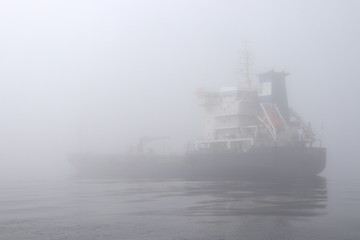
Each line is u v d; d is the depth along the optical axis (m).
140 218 39.72
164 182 82.75
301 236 31.92
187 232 33.62
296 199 50.66
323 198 51.44
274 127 81.56
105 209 46.09
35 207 48.88
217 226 35.50
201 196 55.16
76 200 54.97
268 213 41.06
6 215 43.06
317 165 81.44
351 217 38.56
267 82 86.81
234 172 84.50
